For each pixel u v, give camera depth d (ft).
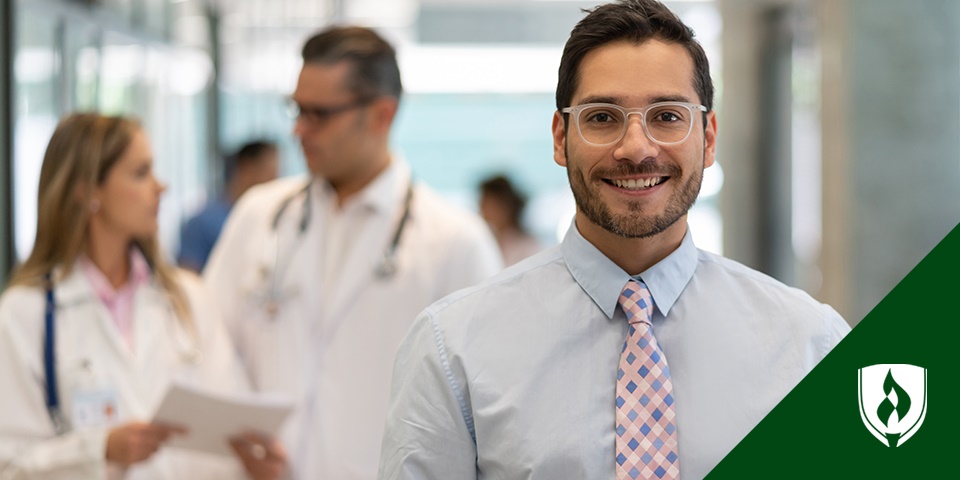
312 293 8.93
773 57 29.48
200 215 17.71
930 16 19.40
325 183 9.16
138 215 8.50
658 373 5.10
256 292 9.00
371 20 44.57
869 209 19.67
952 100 19.45
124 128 8.52
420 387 5.27
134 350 8.55
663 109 5.04
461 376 5.24
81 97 18.66
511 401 5.13
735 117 29.78
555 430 5.08
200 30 26.68
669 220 5.07
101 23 19.42
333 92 8.66
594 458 5.03
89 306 8.39
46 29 17.12
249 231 9.29
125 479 8.23
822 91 20.22
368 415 8.74
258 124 27.94
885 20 19.49
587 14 5.27
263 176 18.03
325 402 8.77
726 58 29.84
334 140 8.72
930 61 19.45
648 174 5.00
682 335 5.27
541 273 5.46
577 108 5.10
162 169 23.45
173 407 7.96
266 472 8.48
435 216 9.09
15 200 15.48
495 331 5.31
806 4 25.77
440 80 49.06
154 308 8.76
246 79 27.89
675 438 5.03
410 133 51.13
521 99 50.67
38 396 8.08
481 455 5.17
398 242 8.92
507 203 20.33
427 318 5.40
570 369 5.21
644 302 5.24
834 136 19.94
